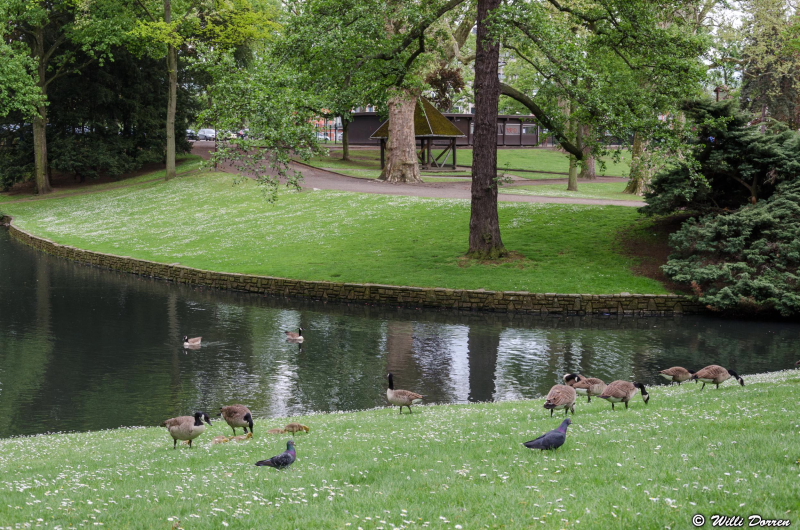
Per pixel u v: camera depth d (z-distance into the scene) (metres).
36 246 59.28
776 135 38.56
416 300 37.50
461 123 101.25
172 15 72.38
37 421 20.33
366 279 39.66
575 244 42.78
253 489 9.22
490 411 17.44
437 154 96.19
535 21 34.38
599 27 38.41
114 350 28.86
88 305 38.19
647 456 10.01
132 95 83.50
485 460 10.55
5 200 80.38
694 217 40.91
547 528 7.11
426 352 28.44
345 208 55.94
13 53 63.34
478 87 39.97
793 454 9.53
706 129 38.34
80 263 52.62
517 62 77.62
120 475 10.91
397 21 45.41
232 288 42.59
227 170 79.25
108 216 66.06
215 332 32.09
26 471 12.00
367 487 9.16
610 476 9.05
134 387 23.83
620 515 7.39
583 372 25.17
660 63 36.72
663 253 40.69
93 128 84.44
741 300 33.47
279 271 42.59
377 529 7.12
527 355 27.80
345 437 13.98
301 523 7.46
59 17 77.50
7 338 30.81
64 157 80.81
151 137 86.31
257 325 33.56
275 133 31.45
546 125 40.59
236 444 13.96
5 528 7.46
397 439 13.23
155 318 35.03
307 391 23.34
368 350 28.86
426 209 52.50
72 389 23.58
